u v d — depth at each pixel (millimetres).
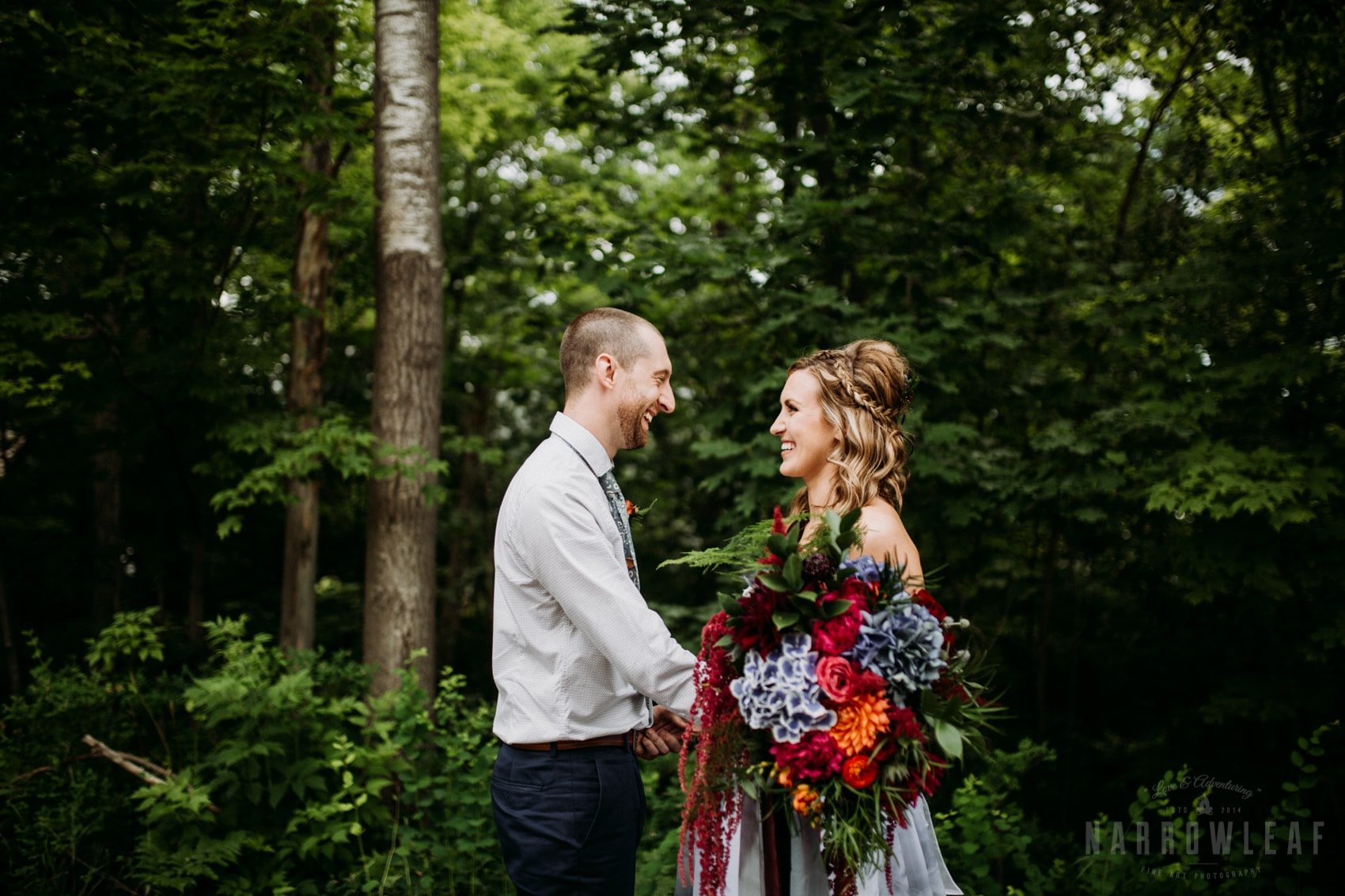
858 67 5453
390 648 4984
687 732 1979
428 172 5273
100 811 4012
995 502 5590
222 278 5352
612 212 7883
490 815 3785
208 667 5285
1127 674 6676
